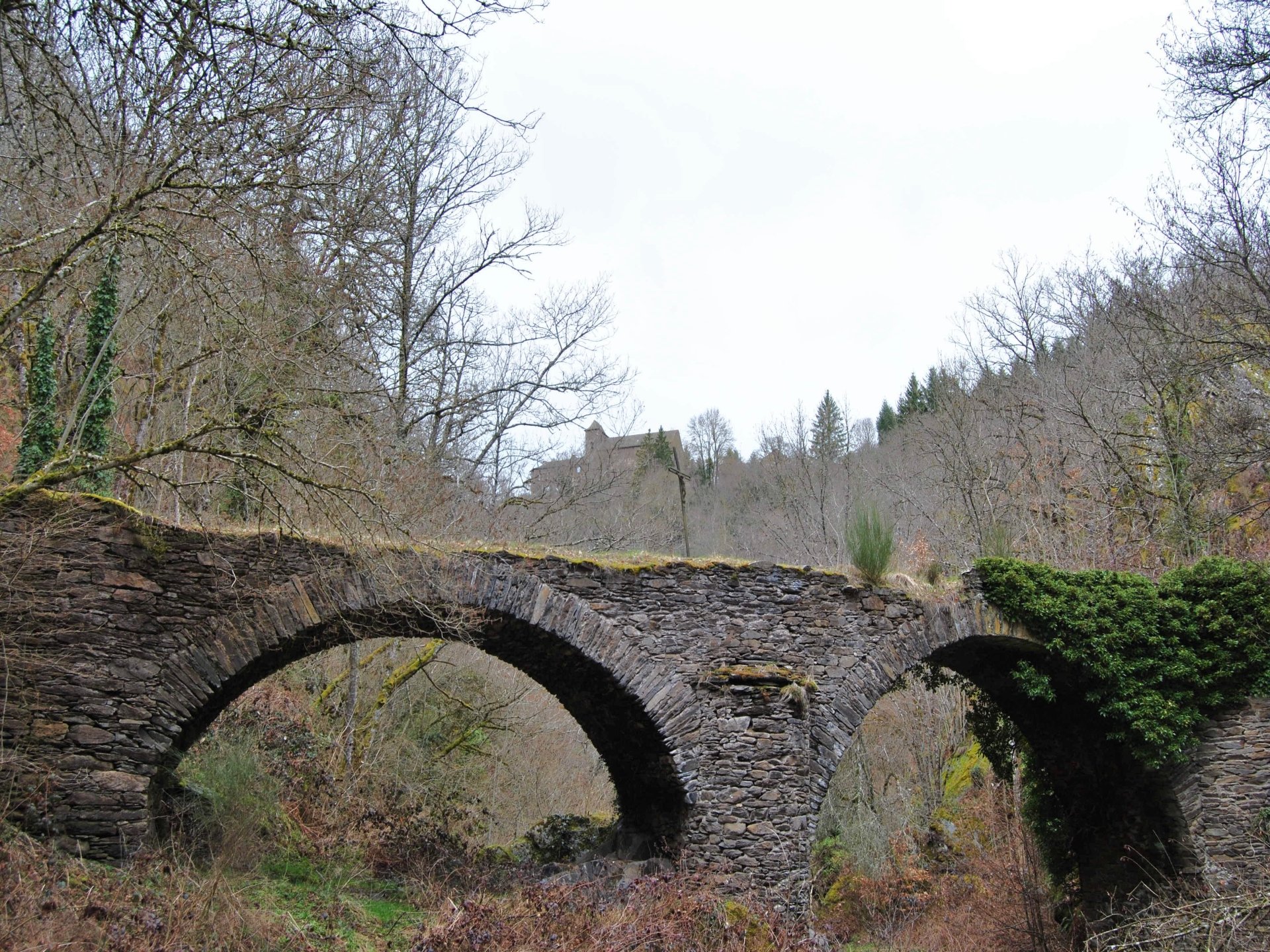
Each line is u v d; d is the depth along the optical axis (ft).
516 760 66.08
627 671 39.83
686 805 40.47
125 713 31.09
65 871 26.89
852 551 46.50
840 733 42.68
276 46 25.21
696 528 102.22
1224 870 45.03
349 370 44.88
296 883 35.60
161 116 28.71
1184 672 47.09
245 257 35.19
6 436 42.22
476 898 33.50
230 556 33.68
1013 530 77.25
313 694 56.03
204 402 45.57
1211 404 64.34
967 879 57.52
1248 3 44.09
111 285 38.60
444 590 36.83
